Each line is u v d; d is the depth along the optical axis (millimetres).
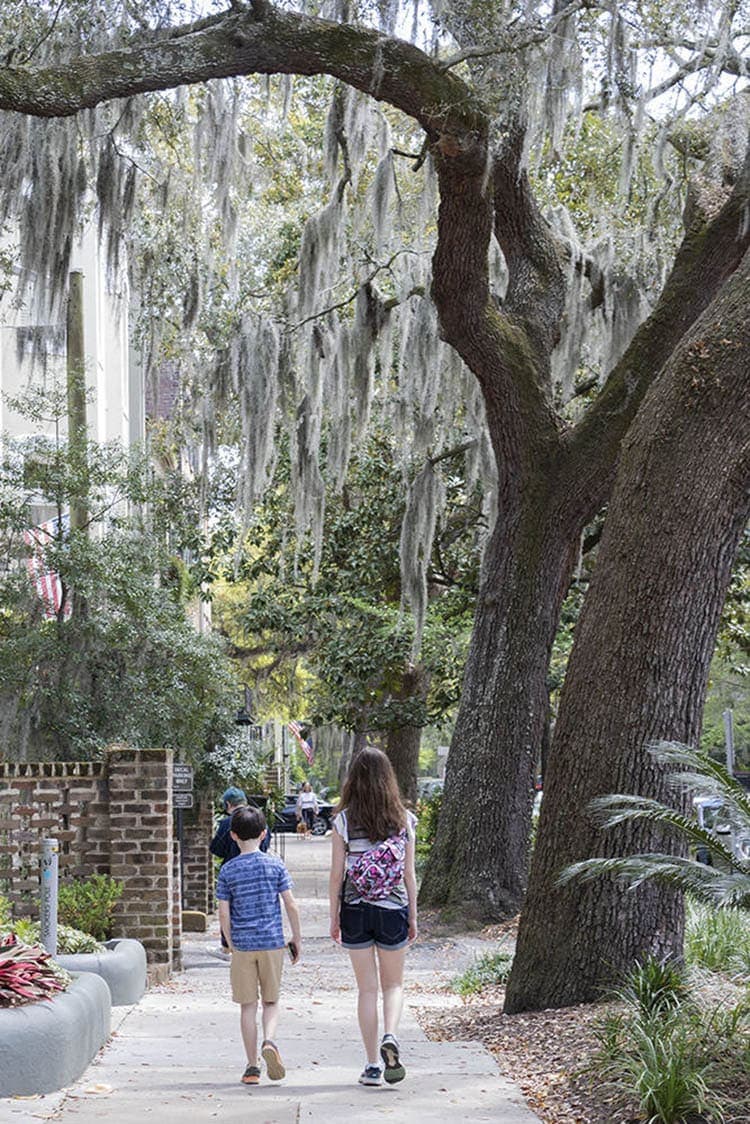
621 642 8711
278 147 20922
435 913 17141
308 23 11523
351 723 26875
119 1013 9641
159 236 17719
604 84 13398
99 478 18547
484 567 17625
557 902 8820
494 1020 8883
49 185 14016
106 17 11992
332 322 17250
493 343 15945
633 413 16234
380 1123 5926
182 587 23891
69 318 18938
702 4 12078
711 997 7926
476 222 13844
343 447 17203
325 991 12211
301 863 33906
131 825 11867
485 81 12305
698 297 15219
